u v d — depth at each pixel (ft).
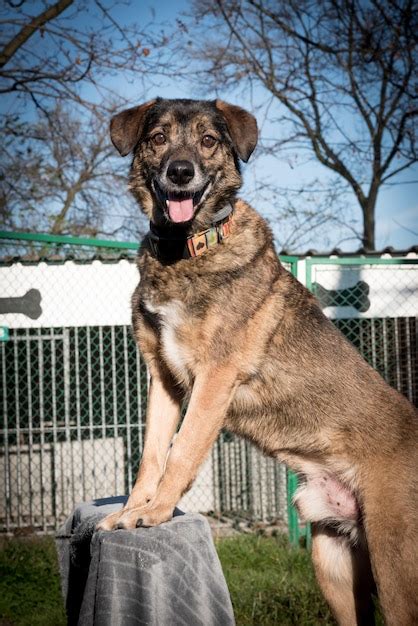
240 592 18.75
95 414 29.37
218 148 12.86
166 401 12.39
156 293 11.90
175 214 11.84
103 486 28.19
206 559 10.40
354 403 12.38
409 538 11.34
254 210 13.24
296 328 12.62
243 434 13.01
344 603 12.81
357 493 12.19
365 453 12.12
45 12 39.58
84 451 28.17
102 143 53.06
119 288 25.86
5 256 26.71
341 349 12.95
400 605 11.28
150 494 11.43
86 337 29.17
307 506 12.71
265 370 12.32
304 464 12.75
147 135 13.03
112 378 28.35
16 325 25.18
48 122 47.37
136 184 13.23
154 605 9.87
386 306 25.45
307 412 12.41
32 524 26.91
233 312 11.88
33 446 28.12
